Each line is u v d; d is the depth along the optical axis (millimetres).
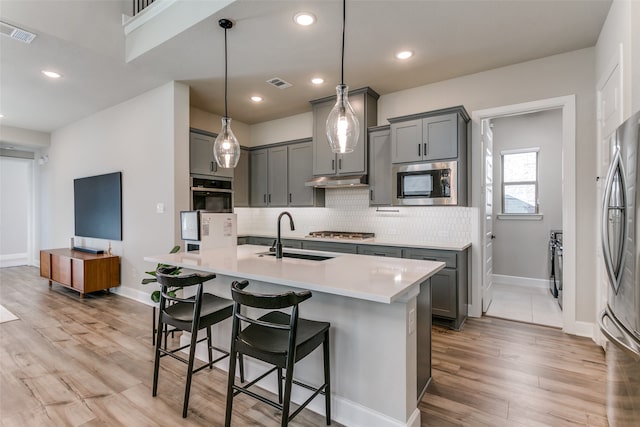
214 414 1980
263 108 4828
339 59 3277
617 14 2291
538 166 5113
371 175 4051
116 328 3379
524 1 2375
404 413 1715
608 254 1758
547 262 5023
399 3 2387
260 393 2207
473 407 2021
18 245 7305
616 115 2357
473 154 3648
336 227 4691
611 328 1685
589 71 3053
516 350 2812
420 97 3975
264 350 1637
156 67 3473
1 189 7098
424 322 2135
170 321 2117
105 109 4828
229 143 2844
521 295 4570
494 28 2730
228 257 2568
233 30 2758
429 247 3418
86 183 5172
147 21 3125
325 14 2525
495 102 3508
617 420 1646
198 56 3213
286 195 4883
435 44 2984
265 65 3428
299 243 4387
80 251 5090
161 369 2537
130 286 4480
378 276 1859
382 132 3959
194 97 4363
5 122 5527
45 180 6508
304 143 4688
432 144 3504
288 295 1517
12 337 3152
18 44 3020
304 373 2086
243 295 1609
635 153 1486
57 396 2166
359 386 1858
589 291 3074
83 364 2611
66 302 4293
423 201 3553
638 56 1937
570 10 2486
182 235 3174
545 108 3279
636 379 1426
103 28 3201
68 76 3695
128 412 1997
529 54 3186
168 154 3885
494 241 5410
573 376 2373
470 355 2719
